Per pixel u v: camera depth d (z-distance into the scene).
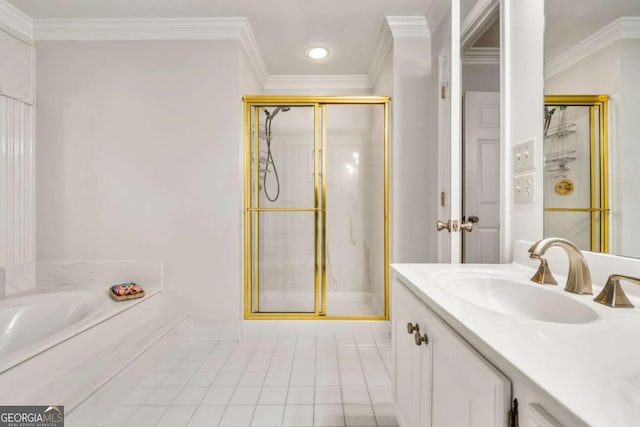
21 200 2.18
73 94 2.26
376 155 2.46
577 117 0.98
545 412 0.41
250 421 1.39
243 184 2.39
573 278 0.85
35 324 1.86
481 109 1.66
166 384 1.68
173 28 2.22
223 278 2.27
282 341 2.25
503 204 1.34
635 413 0.34
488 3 1.47
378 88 2.82
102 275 2.27
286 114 2.44
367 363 1.92
